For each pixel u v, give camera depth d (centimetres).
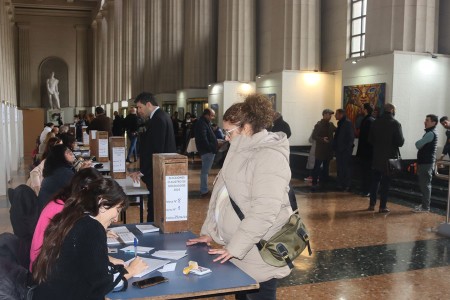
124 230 334
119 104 3541
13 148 1491
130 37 3350
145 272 243
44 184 411
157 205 341
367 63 1068
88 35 4262
